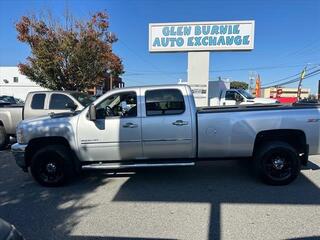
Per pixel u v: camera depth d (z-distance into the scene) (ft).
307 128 21.61
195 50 56.90
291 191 20.49
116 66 70.23
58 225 16.17
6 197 20.56
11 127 37.01
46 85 63.16
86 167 22.30
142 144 22.03
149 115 21.98
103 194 20.76
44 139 22.80
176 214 17.19
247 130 21.67
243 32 55.77
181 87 22.18
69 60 60.54
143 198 19.79
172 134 21.86
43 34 61.52
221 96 63.16
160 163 22.16
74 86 62.85
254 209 17.63
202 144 21.93
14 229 9.44
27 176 25.57
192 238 14.46
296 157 21.35
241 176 23.99
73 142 22.31
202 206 18.24
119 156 22.35
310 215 16.71
